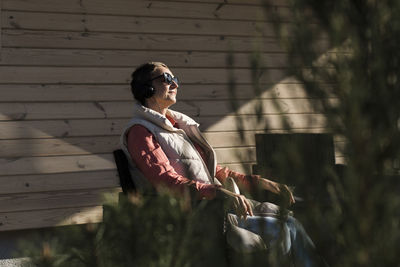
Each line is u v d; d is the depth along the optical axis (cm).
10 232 594
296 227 324
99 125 623
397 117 130
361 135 132
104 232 181
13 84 587
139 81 383
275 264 175
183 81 655
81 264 172
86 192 616
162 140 364
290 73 141
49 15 601
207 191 314
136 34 636
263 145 431
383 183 132
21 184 590
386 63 130
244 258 200
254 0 686
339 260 139
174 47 652
